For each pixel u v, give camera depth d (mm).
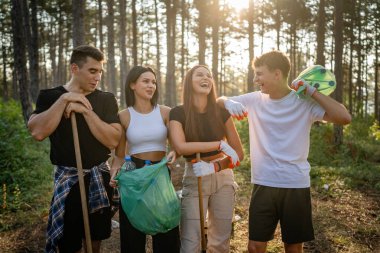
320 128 11281
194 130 2945
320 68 2750
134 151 3002
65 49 36656
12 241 4336
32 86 12555
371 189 6734
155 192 2699
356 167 8422
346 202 5914
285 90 2861
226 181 3002
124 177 2766
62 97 2721
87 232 2758
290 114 2840
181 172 7453
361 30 27891
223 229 3012
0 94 39438
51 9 25094
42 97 2889
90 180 2887
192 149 2838
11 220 4887
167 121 3109
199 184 2865
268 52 2854
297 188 2814
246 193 6215
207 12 16812
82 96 2754
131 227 2848
